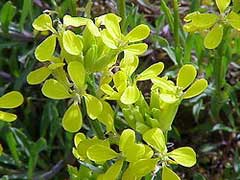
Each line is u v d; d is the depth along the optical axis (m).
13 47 0.21
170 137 0.20
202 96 0.20
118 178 0.12
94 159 0.11
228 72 0.21
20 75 0.20
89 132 0.19
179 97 0.12
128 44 0.13
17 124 0.21
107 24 0.12
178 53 0.19
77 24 0.12
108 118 0.12
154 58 0.21
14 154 0.19
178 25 0.18
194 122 0.21
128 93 0.12
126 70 0.12
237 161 0.19
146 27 0.12
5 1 0.23
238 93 0.21
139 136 0.14
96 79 0.16
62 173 0.20
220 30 0.14
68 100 0.20
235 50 0.19
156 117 0.12
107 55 0.12
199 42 0.19
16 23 0.22
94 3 0.22
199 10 0.20
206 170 0.20
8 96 0.13
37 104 0.21
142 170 0.11
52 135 0.20
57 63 0.12
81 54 0.12
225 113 0.20
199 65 0.20
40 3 0.22
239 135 0.20
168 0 0.22
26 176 0.20
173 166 0.18
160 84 0.12
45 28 0.12
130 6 0.22
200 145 0.20
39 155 0.20
